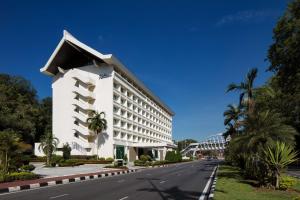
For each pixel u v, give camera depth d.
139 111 84.38
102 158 60.56
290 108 42.25
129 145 73.88
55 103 68.62
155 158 85.44
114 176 29.50
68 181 23.05
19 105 72.06
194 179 24.16
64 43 65.44
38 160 59.50
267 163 16.84
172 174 30.75
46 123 80.62
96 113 62.34
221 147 133.00
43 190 17.19
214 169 40.03
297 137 44.47
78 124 66.25
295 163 51.09
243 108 29.66
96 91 66.44
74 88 65.38
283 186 16.00
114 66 67.50
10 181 21.27
